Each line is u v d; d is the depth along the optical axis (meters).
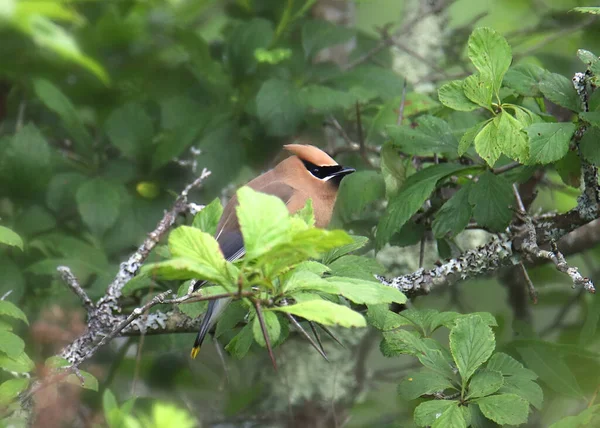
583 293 10.53
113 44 11.49
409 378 7.05
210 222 7.74
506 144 7.16
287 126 9.80
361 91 10.02
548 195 12.22
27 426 7.18
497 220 7.87
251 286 5.89
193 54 10.68
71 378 7.31
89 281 10.09
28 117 11.65
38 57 10.90
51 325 8.05
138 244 10.12
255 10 11.84
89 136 10.33
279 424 10.65
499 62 7.28
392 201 8.14
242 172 11.38
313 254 5.23
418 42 12.89
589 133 7.39
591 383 8.33
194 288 7.41
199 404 10.80
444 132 8.38
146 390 10.59
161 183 10.45
